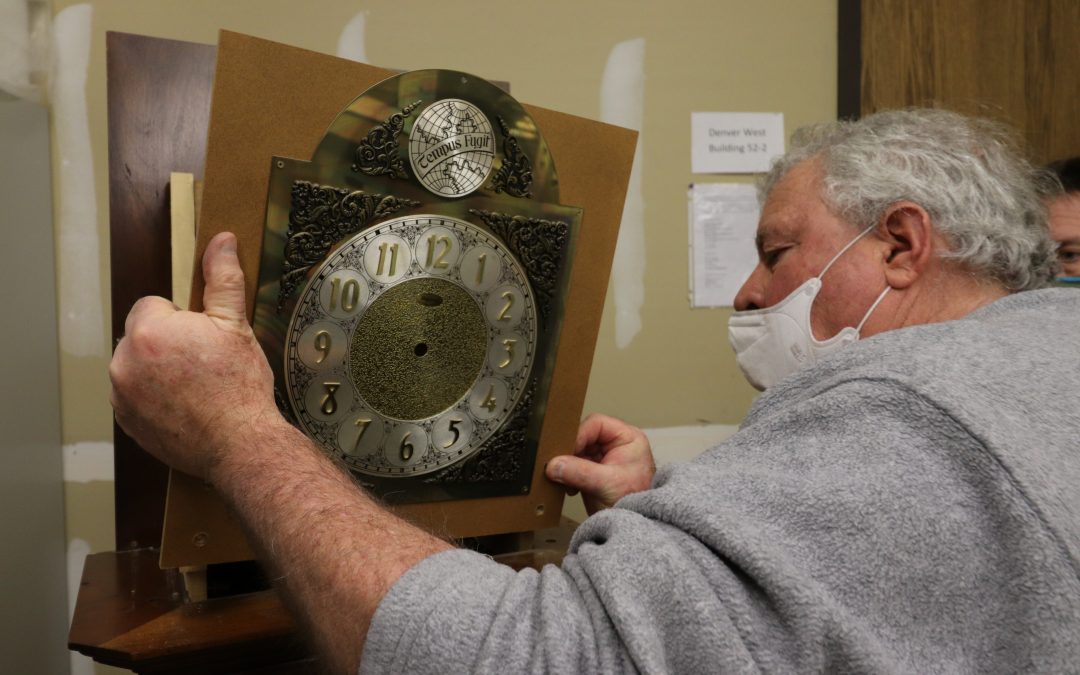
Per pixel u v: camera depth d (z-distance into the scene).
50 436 1.11
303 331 0.69
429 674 0.44
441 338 0.76
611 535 0.49
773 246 0.74
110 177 0.95
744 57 1.40
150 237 0.97
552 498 0.88
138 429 0.64
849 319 0.69
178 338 0.60
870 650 0.41
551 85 1.31
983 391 0.48
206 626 0.70
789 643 0.42
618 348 1.38
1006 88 1.48
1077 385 0.50
